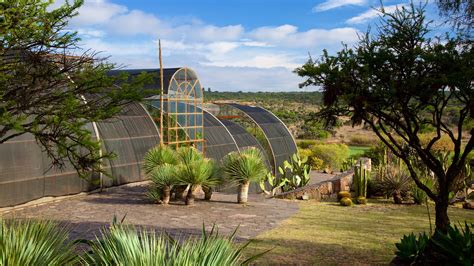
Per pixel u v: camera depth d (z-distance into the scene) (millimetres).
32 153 12859
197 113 19641
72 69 5922
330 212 12617
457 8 6914
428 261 7020
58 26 5656
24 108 5664
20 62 5582
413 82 6855
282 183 17844
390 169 16156
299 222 11031
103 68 5973
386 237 9492
